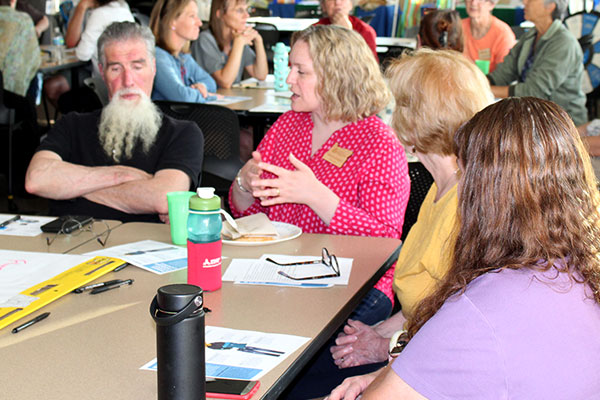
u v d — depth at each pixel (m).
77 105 4.98
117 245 1.72
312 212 2.09
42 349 1.10
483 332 0.85
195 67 4.27
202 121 3.20
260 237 1.79
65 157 2.43
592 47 5.05
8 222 1.91
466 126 0.98
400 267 1.62
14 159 4.55
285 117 2.34
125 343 1.13
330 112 2.10
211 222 1.37
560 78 4.30
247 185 2.22
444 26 4.18
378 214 1.97
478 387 0.85
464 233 0.97
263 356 1.09
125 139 2.42
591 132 3.34
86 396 0.95
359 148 2.06
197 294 0.86
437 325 0.88
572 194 0.90
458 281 0.93
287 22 7.45
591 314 0.88
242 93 4.35
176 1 3.82
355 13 7.93
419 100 1.47
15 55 4.53
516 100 0.96
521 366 0.84
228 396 0.95
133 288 1.40
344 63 2.04
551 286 0.88
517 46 4.84
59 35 6.62
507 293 0.87
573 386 0.85
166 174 2.31
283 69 4.45
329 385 1.83
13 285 1.37
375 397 0.91
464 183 0.96
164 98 3.83
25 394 0.95
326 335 1.23
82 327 1.19
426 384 0.87
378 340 1.69
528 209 0.90
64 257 1.56
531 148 0.90
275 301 1.35
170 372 0.86
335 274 1.53
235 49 4.59
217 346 1.13
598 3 6.26
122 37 2.42
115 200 2.29
